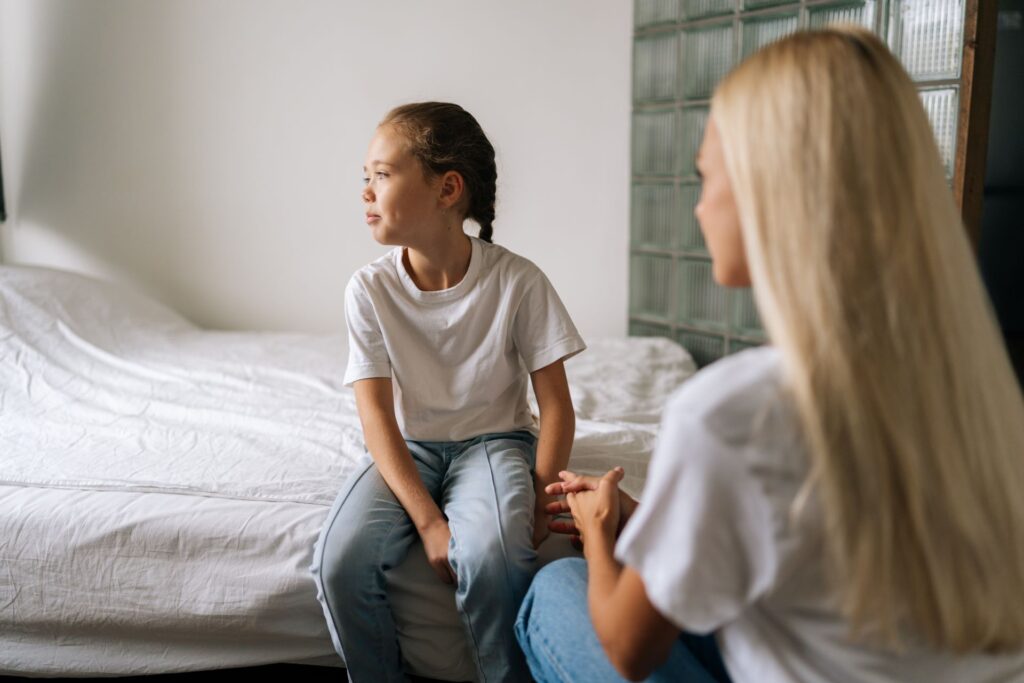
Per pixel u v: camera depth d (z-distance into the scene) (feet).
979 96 5.93
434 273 4.46
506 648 3.64
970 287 2.03
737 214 2.20
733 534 2.01
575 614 2.93
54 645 4.20
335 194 9.27
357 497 4.00
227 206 9.38
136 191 9.39
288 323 9.61
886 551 1.92
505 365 4.50
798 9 7.23
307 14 8.96
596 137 9.12
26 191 9.38
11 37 9.08
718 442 1.94
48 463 4.75
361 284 4.41
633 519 2.20
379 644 3.78
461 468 4.23
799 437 1.95
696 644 2.89
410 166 4.17
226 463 4.75
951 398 1.95
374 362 4.36
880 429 1.91
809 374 1.91
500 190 9.25
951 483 1.94
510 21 8.91
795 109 1.99
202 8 8.96
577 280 9.45
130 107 9.20
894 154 1.95
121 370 6.89
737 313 8.27
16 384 6.25
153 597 4.06
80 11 9.00
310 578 3.93
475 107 9.10
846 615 2.01
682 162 8.54
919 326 1.92
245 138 9.23
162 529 4.09
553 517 4.06
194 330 8.57
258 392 6.40
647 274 9.23
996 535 2.03
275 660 4.05
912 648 2.08
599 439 5.09
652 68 8.71
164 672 4.11
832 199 1.94
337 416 5.69
